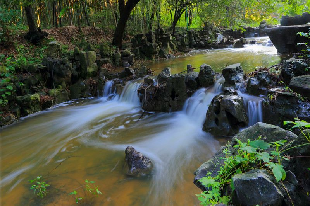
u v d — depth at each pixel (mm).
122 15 13633
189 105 7289
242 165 2295
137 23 19484
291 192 1979
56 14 16625
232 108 5562
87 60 10219
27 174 5023
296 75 5785
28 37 12688
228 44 17734
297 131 4531
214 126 5926
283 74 5992
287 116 5117
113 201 4020
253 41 17594
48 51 10320
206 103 6789
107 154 5645
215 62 11766
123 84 9555
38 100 8656
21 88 8672
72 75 10125
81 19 19297
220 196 2287
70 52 10719
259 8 13852
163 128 6828
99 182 4559
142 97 8305
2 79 8250
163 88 7832
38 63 9992
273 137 2525
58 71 9625
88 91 10055
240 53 14016
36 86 9281
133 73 10055
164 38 15273
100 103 9383
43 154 5855
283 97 5230
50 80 9734
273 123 5371
